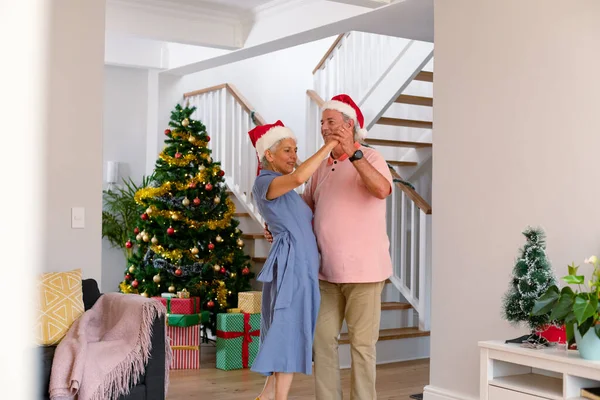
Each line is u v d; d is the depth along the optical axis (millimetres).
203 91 7738
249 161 7160
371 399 3238
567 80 3521
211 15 6461
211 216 6246
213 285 6145
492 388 3135
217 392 4691
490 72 3922
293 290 3127
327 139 3238
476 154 3986
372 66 6652
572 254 3467
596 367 2670
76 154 4090
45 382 3152
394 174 6461
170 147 6312
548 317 3012
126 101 7805
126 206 7449
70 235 4055
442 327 4156
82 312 3641
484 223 3920
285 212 3188
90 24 4152
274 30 6188
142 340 3365
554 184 3561
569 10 3521
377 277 3199
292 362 3102
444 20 4219
